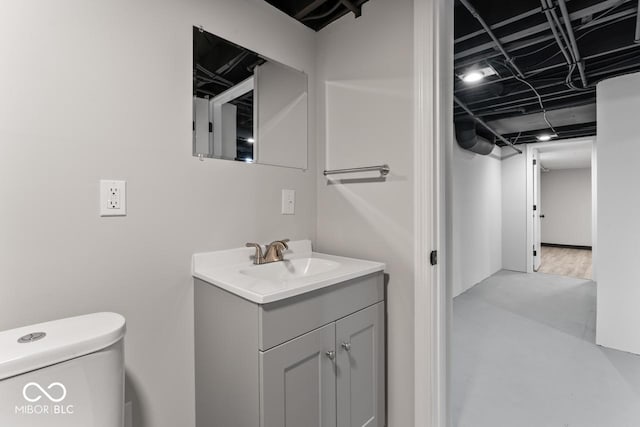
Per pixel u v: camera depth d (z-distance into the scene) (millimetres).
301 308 1062
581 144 4910
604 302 2520
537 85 2738
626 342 2434
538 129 4234
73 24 1018
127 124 1133
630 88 2383
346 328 1234
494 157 5246
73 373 801
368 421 1341
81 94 1034
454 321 3084
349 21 1644
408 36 1408
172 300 1256
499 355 2379
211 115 1371
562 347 2508
